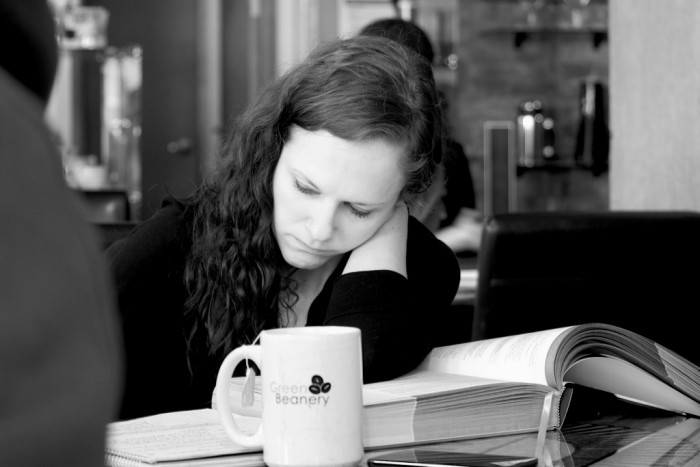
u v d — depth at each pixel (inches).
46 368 15.4
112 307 17.6
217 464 35.2
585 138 240.5
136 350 54.9
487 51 249.3
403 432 39.5
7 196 15.4
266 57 283.9
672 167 98.7
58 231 16.0
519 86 250.2
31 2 17.3
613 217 66.3
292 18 271.7
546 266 65.5
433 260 60.5
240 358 36.5
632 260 66.3
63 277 15.8
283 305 55.0
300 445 33.6
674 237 66.8
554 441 41.4
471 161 249.1
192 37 292.7
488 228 65.5
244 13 292.8
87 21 238.8
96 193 107.6
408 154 48.3
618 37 109.0
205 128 290.4
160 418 44.0
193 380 55.9
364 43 49.6
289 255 50.8
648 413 48.7
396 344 48.9
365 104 46.7
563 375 43.7
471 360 48.4
